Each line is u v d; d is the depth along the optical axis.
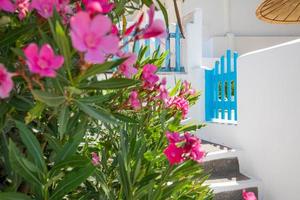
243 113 5.17
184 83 2.67
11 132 1.15
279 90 4.40
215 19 12.56
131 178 1.48
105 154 1.74
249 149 4.99
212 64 9.41
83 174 0.94
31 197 0.99
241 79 5.25
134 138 1.60
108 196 1.39
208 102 6.41
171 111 2.23
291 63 4.22
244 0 12.68
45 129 1.23
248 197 2.58
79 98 0.91
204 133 6.30
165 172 1.55
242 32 12.70
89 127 1.78
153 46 6.50
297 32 12.80
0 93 0.72
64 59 0.77
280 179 4.36
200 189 2.17
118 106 1.61
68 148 1.02
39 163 0.92
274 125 4.48
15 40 0.94
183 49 7.25
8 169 1.03
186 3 12.34
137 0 1.54
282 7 6.52
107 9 0.87
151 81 1.62
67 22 0.90
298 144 4.08
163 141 1.94
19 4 1.02
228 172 5.05
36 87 0.95
